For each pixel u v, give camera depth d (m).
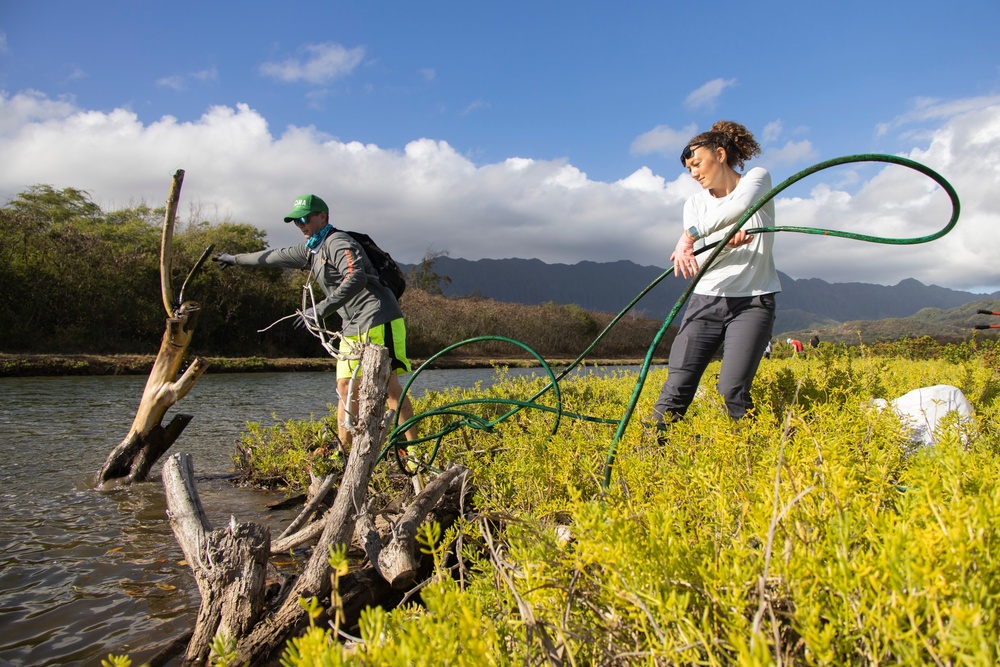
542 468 2.73
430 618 1.08
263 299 32.34
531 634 1.13
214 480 5.36
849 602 1.00
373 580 2.53
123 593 2.83
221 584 2.26
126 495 4.64
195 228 35.75
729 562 1.23
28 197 33.72
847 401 3.38
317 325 3.47
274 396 13.00
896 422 2.59
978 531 0.95
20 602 2.73
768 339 3.71
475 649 0.89
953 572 0.91
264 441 6.16
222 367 21.98
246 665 2.12
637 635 1.21
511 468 2.91
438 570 1.35
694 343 3.81
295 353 33.19
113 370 17.75
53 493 4.67
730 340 3.68
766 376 4.81
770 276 3.72
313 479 4.07
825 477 1.41
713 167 4.03
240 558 2.30
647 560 1.20
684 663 1.05
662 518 1.39
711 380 4.98
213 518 4.20
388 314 4.62
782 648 1.11
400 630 1.09
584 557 1.22
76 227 32.75
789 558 1.12
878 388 4.55
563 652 1.21
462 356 43.22
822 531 1.27
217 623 2.24
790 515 1.30
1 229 24.77
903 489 1.72
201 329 29.62
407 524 2.61
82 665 2.22
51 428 7.69
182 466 2.88
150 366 18.52
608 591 1.22
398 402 4.54
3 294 23.89
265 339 32.09
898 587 0.91
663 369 10.05
